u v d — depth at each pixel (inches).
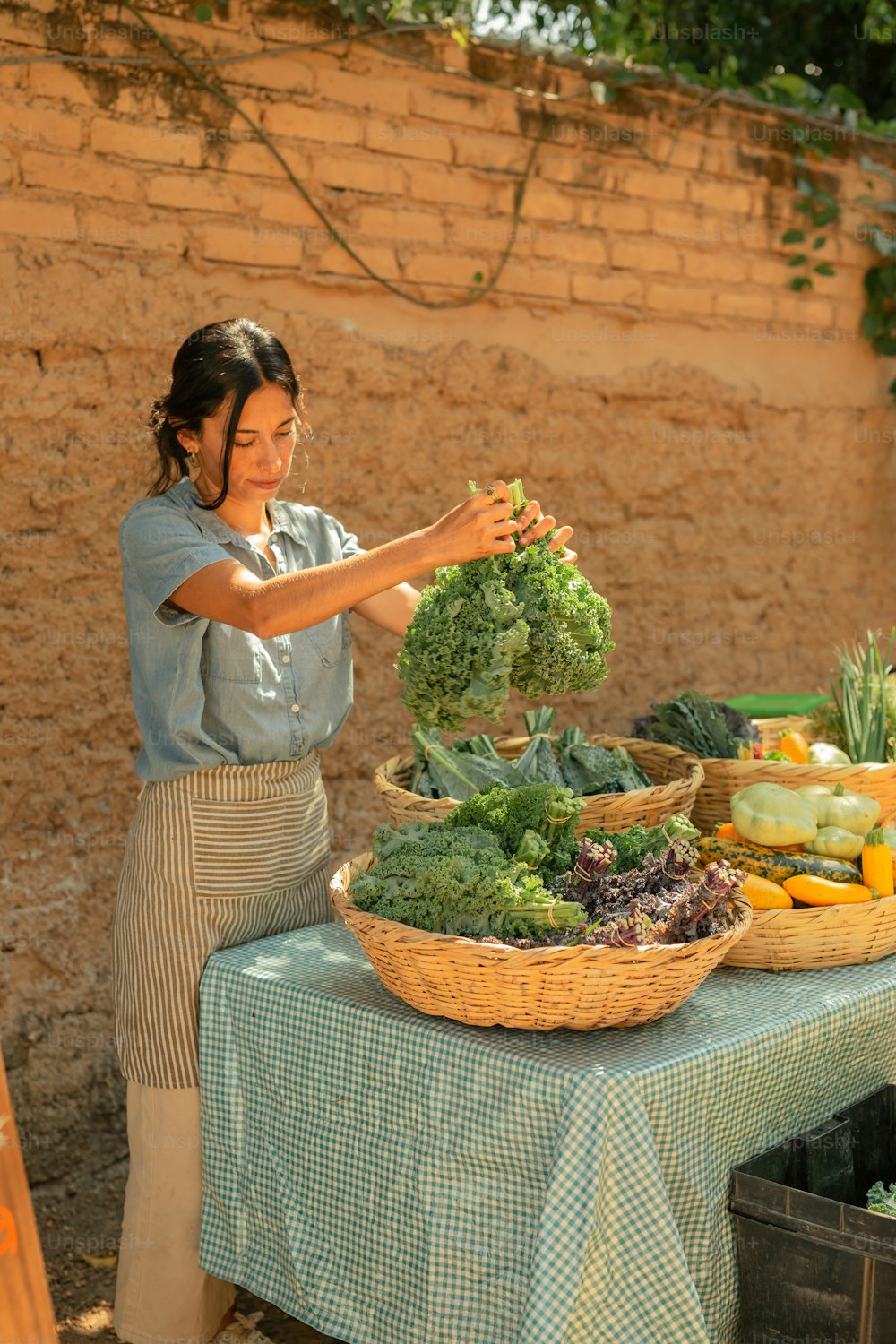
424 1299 93.4
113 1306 128.8
